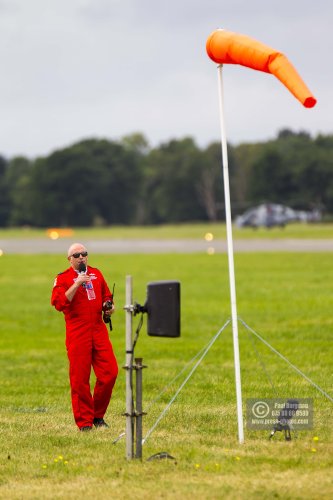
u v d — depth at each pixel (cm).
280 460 3008
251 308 9150
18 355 6712
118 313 9150
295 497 2553
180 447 3266
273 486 2677
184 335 7512
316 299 9788
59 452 3278
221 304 9575
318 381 4959
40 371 5931
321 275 12862
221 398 4506
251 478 2784
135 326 8238
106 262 16538
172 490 2673
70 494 2688
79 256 3759
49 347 7150
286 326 7788
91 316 3756
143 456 3145
